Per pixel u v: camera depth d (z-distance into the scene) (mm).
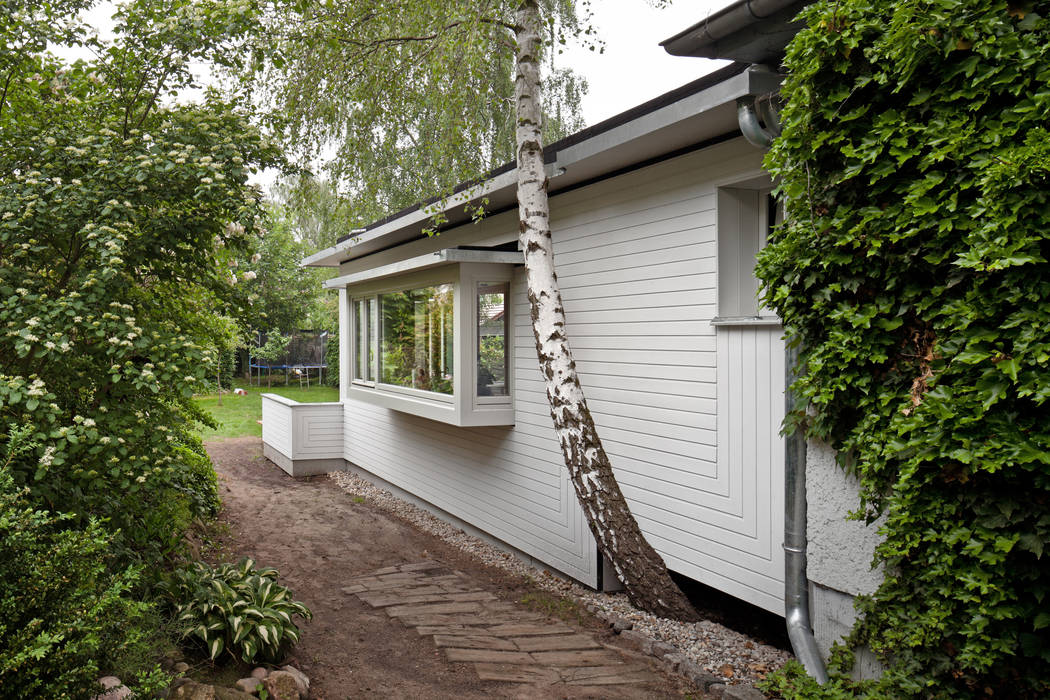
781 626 5016
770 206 4691
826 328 3055
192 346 3691
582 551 5949
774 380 4156
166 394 3914
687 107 4105
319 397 22719
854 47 2756
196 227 4094
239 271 5512
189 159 3844
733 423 4453
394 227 8305
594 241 5770
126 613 2811
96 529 2742
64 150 3732
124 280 3783
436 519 8688
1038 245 2215
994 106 2385
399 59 6047
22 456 3283
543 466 6547
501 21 5262
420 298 7730
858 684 3025
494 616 4879
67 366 3564
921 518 2576
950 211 2463
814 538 3359
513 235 6969
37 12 3879
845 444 3039
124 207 3635
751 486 4332
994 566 2389
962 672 2557
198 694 2871
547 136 12367
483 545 7535
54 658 2238
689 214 4785
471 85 5668
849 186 2912
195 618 3451
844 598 3254
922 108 2590
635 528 4832
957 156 2424
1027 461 2203
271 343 26812
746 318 4230
